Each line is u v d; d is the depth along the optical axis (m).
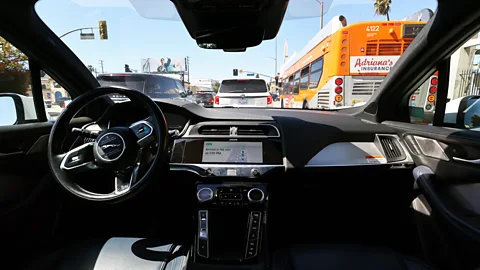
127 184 1.65
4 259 1.60
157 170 1.61
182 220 2.18
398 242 2.02
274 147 1.97
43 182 1.94
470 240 1.52
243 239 1.86
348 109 2.76
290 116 2.39
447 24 1.57
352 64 6.19
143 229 2.15
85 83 2.19
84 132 1.71
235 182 1.89
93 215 2.17
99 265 1.66
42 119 2.09
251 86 7.63
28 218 1.77
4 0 1.53
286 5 1.58
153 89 5.02
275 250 1.90
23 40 1.75
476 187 1.53
